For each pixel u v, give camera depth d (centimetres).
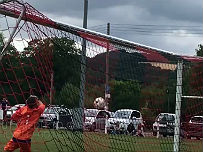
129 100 1925
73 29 1020
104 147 1469
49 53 979
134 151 1450
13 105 1237
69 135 1314
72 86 1223
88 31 1061
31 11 861
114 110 2014
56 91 1205
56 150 1365
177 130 1301
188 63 1371
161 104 1620
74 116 1206
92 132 1762
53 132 1500
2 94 970
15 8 848
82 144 1314
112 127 1822
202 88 1446
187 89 1437
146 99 1691
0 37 845
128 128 1812
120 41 1154
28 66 955
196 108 1496
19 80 957
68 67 1205
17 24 827
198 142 1528
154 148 1530
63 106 1195
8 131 1594
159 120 1664
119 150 1455
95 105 1528
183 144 1486
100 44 1139
